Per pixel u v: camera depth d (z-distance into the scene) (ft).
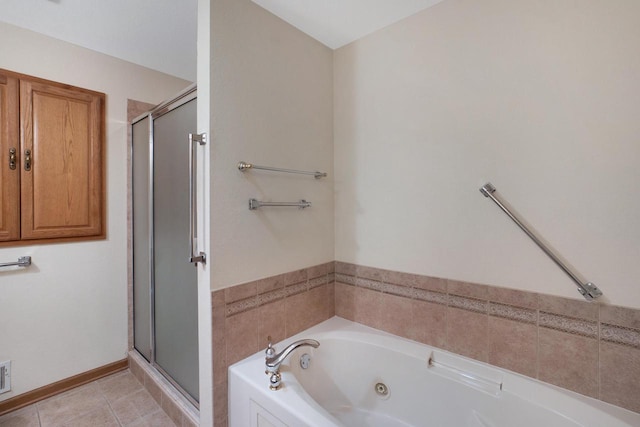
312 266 6.09
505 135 4.42
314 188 6.12
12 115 5.79
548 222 4.11
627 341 3.63
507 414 4.11
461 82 4.82
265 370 4.48
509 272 4.46
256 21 5.02
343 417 5.21
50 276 6.32
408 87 5.42
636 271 3.57
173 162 5.74
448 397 4.64
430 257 5.24
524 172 4.27
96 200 6.88
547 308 4.16
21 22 5.84
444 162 5.02
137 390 6.56
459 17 4.82
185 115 5.39
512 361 4.45
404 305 5.56
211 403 4.49
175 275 5.78
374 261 5.99
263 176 5.14
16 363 5.95
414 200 5.39
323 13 5.29
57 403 6.12
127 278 7.43
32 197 6.04
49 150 6.23
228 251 4.66
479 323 4.74
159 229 6.25
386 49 5.70
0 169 5.67
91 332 6.90
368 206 6.04
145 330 7.06
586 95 3.82
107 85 7.09
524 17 4.24
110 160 7.13
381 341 5.43
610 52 3.66
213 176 4.46
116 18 5.81
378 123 5.85
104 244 7.06
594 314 3.83
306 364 5.20
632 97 3.54
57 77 6.39
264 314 5.17
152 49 6.92
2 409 5.77
